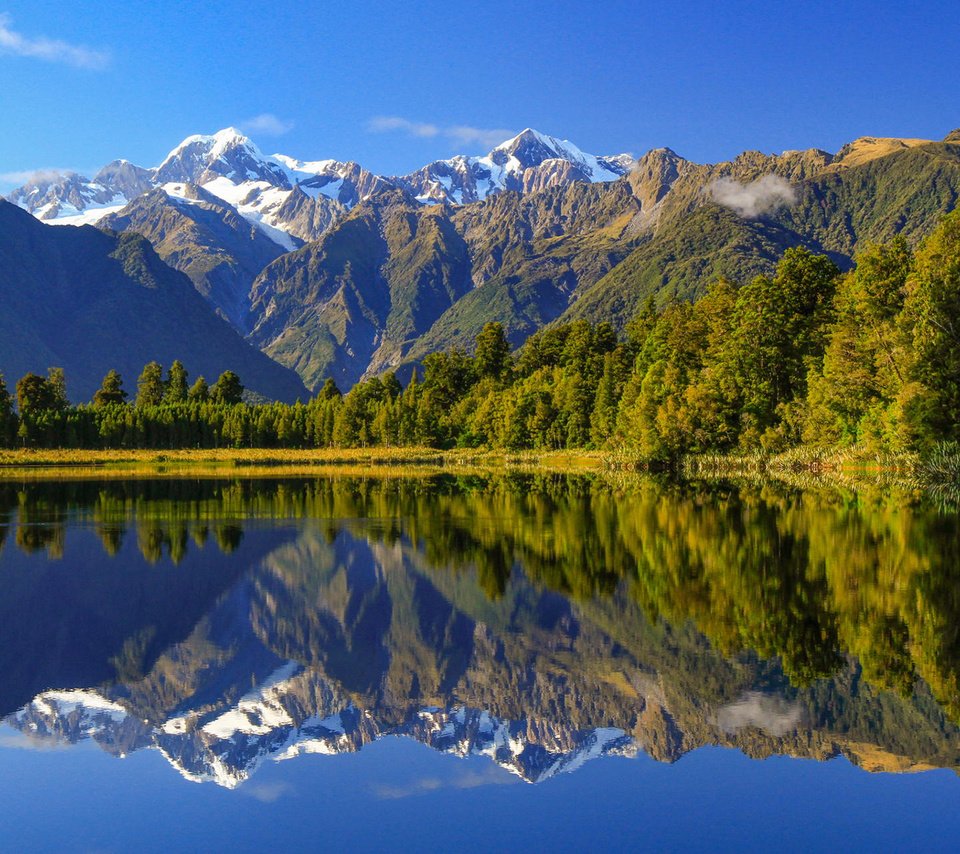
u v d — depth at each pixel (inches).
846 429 4229.8
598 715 1024.9
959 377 3341.5
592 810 790.5
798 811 778.8
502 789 837.8
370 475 5457.7
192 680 1196.5
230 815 794.2
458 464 6727.4
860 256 4175.7
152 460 7573.8
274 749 955.3
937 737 923.4
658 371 5482.3
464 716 1047.0
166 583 1830.7
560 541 2268.7
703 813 778.8
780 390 4936.0
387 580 1835.6
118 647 1354.6
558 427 7003.0
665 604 1512.1
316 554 2162.9
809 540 2095.2
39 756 937.5
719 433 4840.1
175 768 904.9
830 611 1412.4
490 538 2367.1
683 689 1082.7
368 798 826.2
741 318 5034.5
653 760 890.7
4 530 2650.1
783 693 1050.1
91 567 2007.9
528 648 1298.0
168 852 725.9
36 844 740.0
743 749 908.0
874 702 1015.0
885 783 826.2
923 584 1596.9
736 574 1736.0
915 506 2731.3
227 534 2534.5
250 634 1423.5
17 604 1638.8
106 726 1027.9
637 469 5206.7
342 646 1353.3
